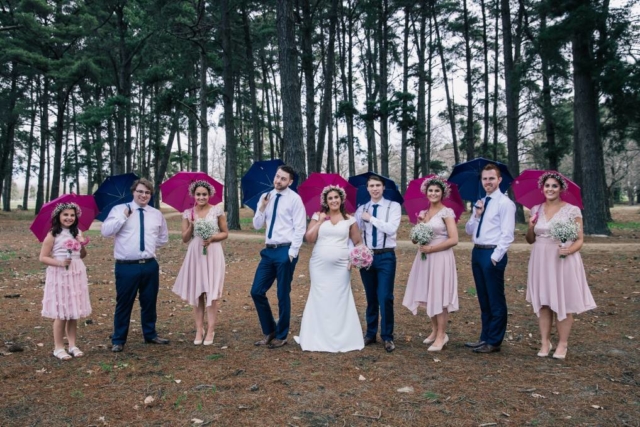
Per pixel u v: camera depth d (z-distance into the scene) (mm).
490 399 3748
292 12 13594
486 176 5141
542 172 5043
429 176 5434
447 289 5059
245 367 4570
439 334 5188
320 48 28625
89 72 28062
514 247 14219
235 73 28672
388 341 5215
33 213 38656
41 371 4477
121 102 24469
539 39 15969
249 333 5969
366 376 4301
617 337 5566
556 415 3459
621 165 45031
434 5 27328
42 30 24547
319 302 5254
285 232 5352
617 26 14906
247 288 8922
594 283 8891
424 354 5020
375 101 22453
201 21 23219
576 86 16906
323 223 5430
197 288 5336
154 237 5344
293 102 13516
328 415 3480
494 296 5016
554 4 15461
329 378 4246
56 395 3883
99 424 3354
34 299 7910
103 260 12430
